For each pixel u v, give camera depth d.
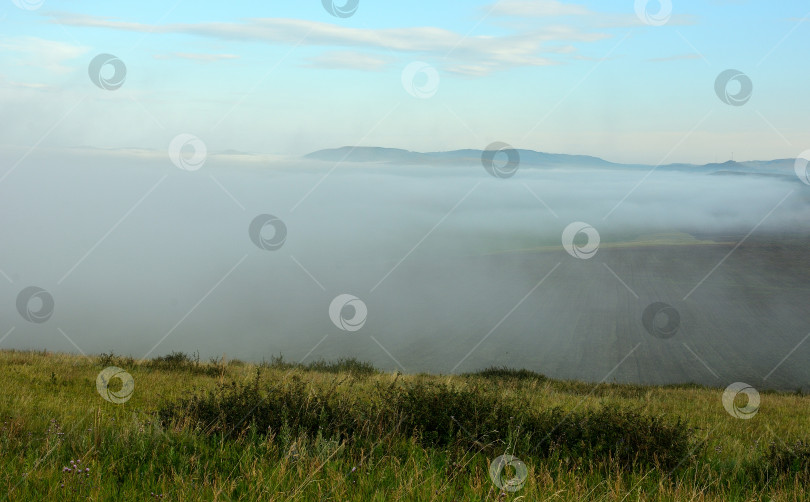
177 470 6.06
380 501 5.34
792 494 6.60
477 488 5.73
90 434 6.96
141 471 6.02
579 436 8.03
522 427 8.02
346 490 5.64
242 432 7.44
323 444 6.77
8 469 5.71
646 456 7.52
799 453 7.87
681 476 7.16
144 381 13.95
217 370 18.25
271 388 9.41
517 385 20.50
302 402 8.12
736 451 8.74
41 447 6.55
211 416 7.91
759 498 6.32
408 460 6.42
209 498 5.23
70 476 5.54
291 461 6.41
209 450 6.76
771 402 19.33
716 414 14.36
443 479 6.14
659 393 21.98
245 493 5.39
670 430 8.12
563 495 5.86
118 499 5.22
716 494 6.49
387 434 7.48
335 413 7.95
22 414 8.38
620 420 8.24
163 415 8.04
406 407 8.31
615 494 5.91
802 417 15.03
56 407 9.52
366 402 9.65
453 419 7.81
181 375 16.11
